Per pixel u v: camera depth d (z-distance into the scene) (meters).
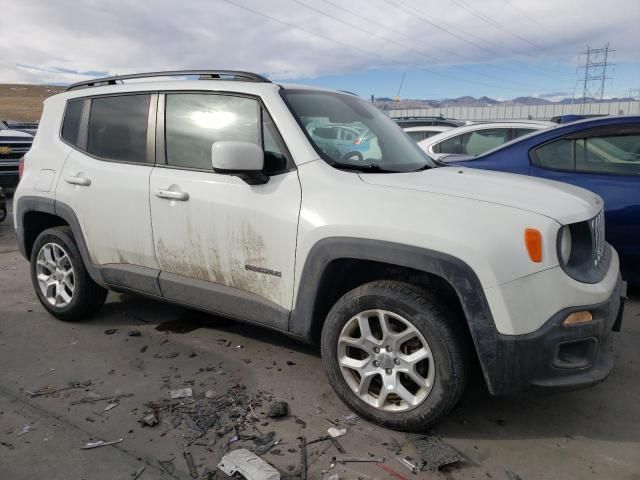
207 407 3.05
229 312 3.35
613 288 2.74
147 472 2.50
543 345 2.48
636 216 4.45
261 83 3.38
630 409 3.10
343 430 2.84
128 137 3.79
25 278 5.67
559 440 2.80
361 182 2.92
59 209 4.08
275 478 2.40
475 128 7.89
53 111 4.36
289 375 3.46
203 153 3.42
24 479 2.44
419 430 2.80
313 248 2.88
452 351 2.60
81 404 3.09
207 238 3.32
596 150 4.77
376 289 2.76
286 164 3.10
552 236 2.51
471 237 2.50
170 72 3.80
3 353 3.77
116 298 4.93
